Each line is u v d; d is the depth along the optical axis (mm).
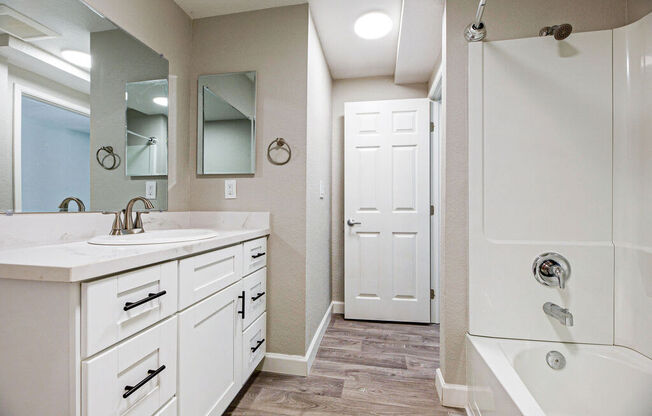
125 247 919
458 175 1450
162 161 1600
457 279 1447
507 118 1378
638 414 1121
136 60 1421
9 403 685
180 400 958
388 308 2539
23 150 952
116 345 728
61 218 1077
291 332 1704
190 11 1768
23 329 671
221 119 1779
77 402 643
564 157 1336
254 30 1759
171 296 924
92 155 1199
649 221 1194
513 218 1368
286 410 1381
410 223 2520
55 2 1056
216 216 1783
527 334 1342
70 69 1108
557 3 1374
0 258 721
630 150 1259
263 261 1670
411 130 2523
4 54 901
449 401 1425
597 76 1312
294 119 1708
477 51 1403
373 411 1383
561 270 1283
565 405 1225
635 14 1285
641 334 1211
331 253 2748
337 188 2764
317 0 1686
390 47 2223
